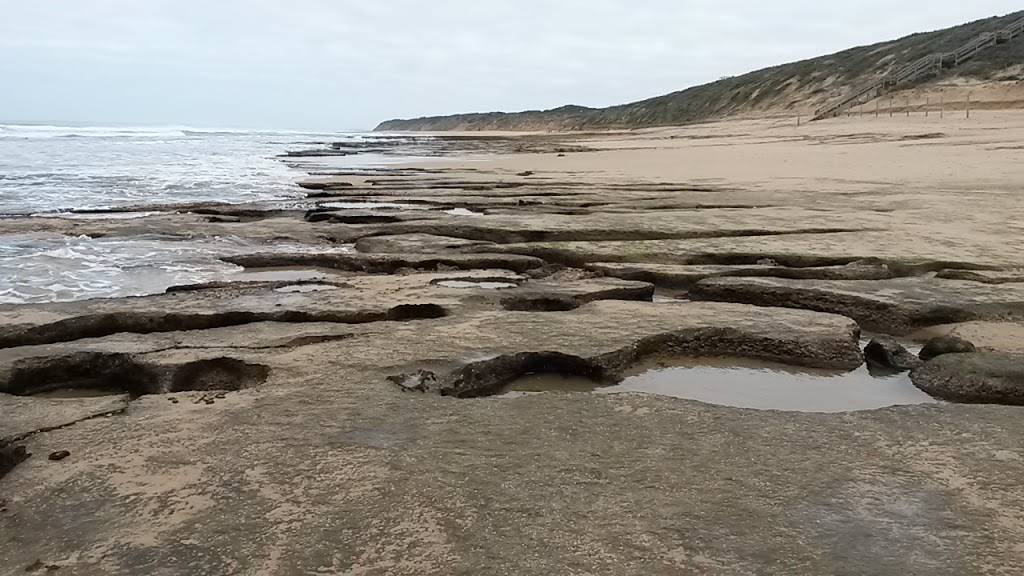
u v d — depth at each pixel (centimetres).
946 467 288
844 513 253
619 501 261
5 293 652
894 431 323
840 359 471
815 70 6241
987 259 717
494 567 222
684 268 702
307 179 1909
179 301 558
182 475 281
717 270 691
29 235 923
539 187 1584
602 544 234
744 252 766
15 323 491
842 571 221
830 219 1003
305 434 317
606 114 9981
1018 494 266
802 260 740
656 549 231
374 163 2803
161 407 350
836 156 2311
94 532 244
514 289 614
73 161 2545
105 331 507
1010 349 471
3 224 996
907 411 347
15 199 1356
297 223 1039
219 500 262
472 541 235
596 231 911
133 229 974
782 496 265
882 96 4553
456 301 566
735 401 413
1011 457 296
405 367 414
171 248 863
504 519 248
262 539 238
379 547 232
